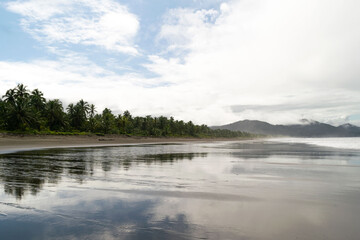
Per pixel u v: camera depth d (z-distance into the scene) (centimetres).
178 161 1883
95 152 2920
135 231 484
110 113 12606
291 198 730
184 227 503
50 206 654
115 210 618
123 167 1492
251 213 591
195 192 812
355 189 852
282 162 1780
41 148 3784
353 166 1521
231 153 2850
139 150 3525
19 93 8212
